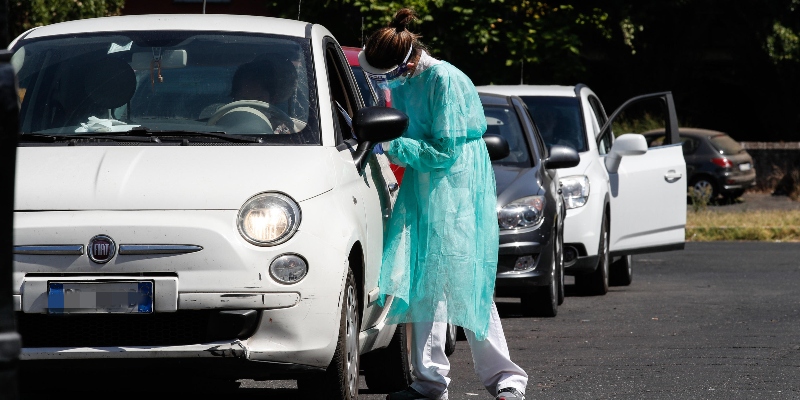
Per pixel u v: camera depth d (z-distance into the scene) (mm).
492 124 27750
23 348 12992
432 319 14531
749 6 75438
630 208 32531
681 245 33562
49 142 14719
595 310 27891
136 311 12977
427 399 14820
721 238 50656
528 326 24922
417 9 56281
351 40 57375
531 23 59812
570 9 61469
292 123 15062
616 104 79312
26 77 15891
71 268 13023
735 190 68688
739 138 83500
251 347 13102
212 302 13023
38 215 13211
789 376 18672
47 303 12930
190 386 17781
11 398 7359
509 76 60438
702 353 21000
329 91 15758
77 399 16766
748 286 33125
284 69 15711
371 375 17547
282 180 13656
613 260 33969
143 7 63188
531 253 25625
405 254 14602
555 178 28156
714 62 80125
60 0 45062
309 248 13305
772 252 44219
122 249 13031
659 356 20672
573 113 31797
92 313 12977
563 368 19438
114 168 13695
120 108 15398
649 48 78062
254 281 13086
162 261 13023
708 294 31188
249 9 63281
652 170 33031
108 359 13016
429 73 14352
